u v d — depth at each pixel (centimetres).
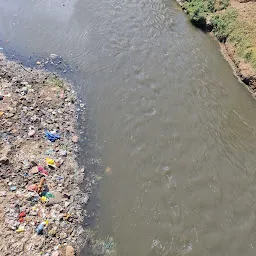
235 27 1798
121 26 1848
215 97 1498
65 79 1495
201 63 1672
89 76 1528
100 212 1049
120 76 1539
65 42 1712
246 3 1894
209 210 1091
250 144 1316
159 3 2086
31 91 1370
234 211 1095
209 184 1164
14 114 1243
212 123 1379
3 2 1969
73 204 1043
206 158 1245
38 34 1752
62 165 1138
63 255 908
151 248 982
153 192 1124
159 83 1523
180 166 1211
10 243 888
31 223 945
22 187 1019
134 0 2083
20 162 1084
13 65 1515
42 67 1539
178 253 979
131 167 1191
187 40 1811
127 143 1269
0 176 1030
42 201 1005
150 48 1716
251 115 1449
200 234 1027
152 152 1246
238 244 1015
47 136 1208
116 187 1124
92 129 1302
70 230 976
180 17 1986
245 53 1658
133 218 1048
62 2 2008
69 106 1366
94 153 1217
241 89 1573
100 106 1396
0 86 1346
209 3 1970
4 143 1129
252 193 1150
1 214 938
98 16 1911
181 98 1466
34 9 1931
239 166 1229
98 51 1672
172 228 1034
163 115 1384
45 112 1297
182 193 1130
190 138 1309
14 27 1784
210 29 1897
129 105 1411
